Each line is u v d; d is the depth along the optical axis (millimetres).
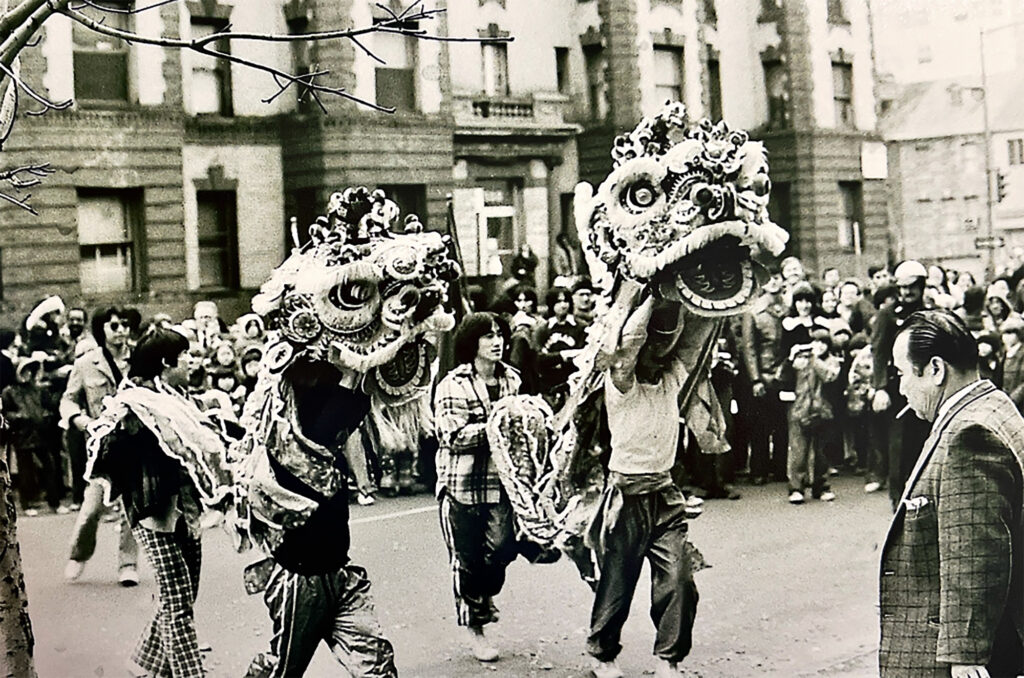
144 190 15320
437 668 7660
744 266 6887
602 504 7203
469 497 7770
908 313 11031
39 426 12680
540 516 7590
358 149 15961
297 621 6113
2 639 6805
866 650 7883
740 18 18828
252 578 6391
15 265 14594
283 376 6219
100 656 7988
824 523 11562
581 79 18438
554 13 18281
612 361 6922
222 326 13148
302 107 16000
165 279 15391
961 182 18109
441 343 12359
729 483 12945
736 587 9445
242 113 15969
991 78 17812
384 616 8922
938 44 18219
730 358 12852
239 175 15945
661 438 7027
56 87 14789
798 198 18594
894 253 18578
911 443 11055
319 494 6148
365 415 6527
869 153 18359
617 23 18000
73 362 12930
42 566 10516
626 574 7168
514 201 17766
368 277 6262
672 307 7062
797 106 18469
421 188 16594
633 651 8094
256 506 6125
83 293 15023
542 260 17859
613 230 6906
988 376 11930
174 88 15492
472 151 17266
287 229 16172
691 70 18625
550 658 7824
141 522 6785
